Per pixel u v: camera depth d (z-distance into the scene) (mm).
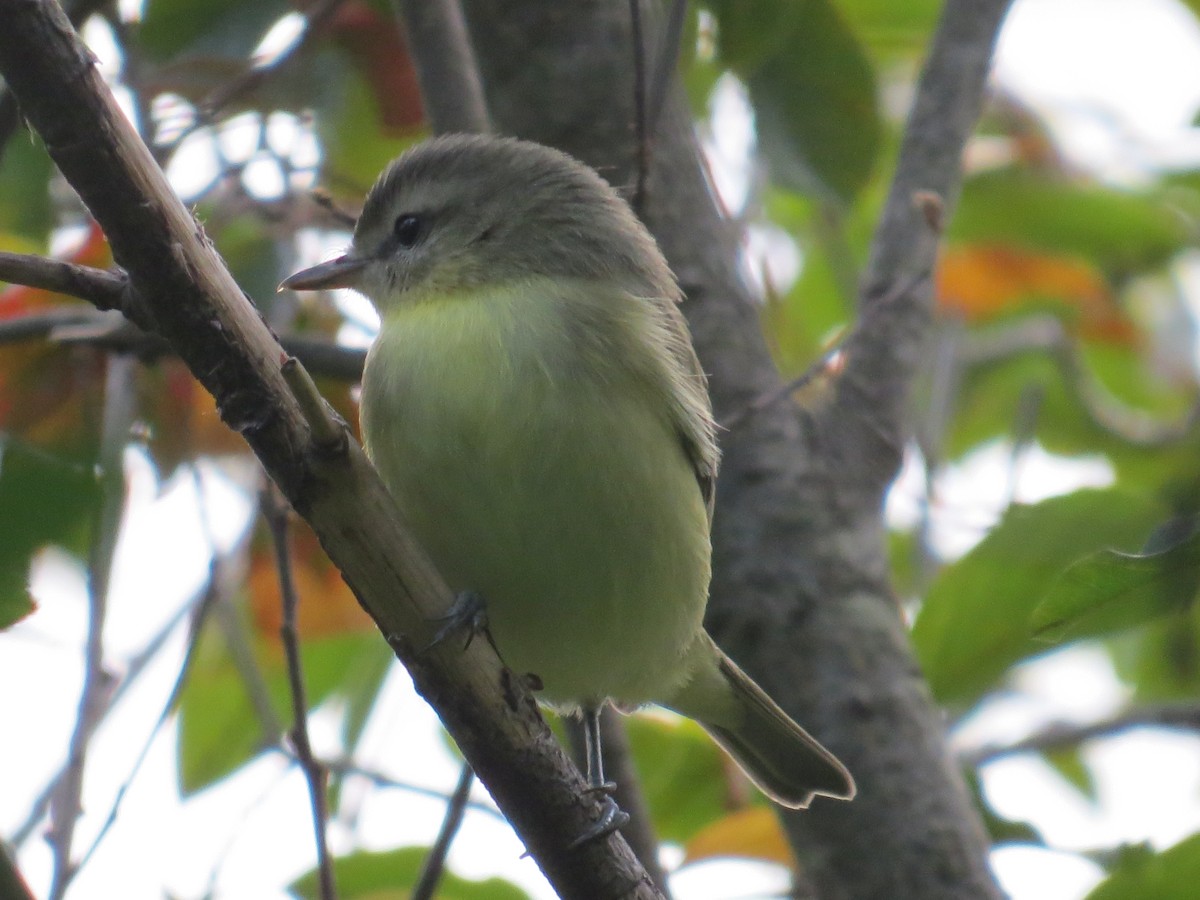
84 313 10359
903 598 13281
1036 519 10055
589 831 7293
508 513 8586
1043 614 6641
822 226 14375
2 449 8477
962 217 15203
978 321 15000
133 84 10914
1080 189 15141
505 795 7297
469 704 7148
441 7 10617
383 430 8789
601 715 10117
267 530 11289
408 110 11594
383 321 9977
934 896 9609
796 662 10094
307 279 10148
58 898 7891
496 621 9109
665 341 9250
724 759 11914
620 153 10812
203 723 12500
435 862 8320
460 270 9578
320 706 12828
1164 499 9797
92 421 10562
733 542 10297
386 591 7012
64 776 8289
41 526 8500
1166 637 13227
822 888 9898
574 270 9445
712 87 12648
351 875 10672
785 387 10109
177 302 6352
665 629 9281
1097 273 15102
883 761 9875
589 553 8734
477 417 8547
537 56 11008
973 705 11406
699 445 9180
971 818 9930
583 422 8578
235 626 10453
